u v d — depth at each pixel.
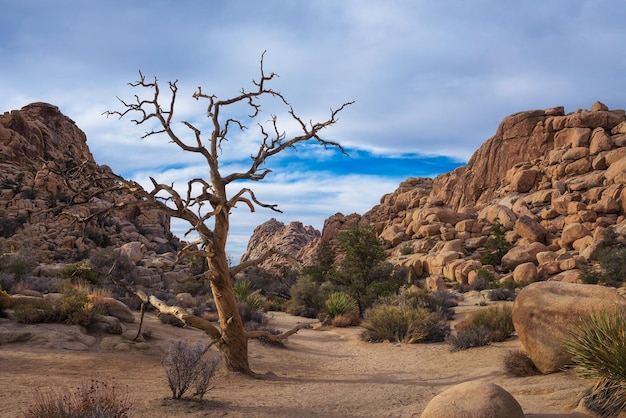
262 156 12.48
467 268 51.62
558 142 80.38
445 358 14.41
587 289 9.34
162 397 8.39
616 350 6.36
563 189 68.06
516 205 71.12
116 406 6.24
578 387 7.37
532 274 46.91
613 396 6.26
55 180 82.38
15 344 12.70
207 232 11.75
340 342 20.62
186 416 7.16
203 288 42.28
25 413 6.32
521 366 9.48
